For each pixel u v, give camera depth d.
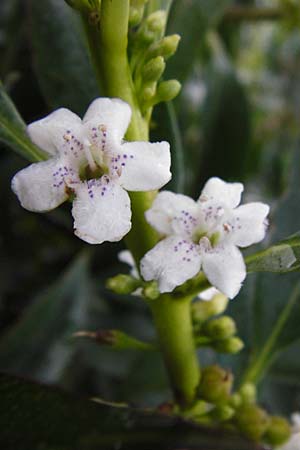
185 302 0.08
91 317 0.15
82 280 0.12
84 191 0.07
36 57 0.10
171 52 0.08
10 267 0.16
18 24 0.14
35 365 0.11
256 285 0.11
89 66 0.10
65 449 0.09
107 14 0.07
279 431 0.09
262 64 0.28
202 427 0.08
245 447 0.08
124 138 0.08
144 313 0.15
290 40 0.27
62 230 0.15
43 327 0.12
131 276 0.09
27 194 0.07
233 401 0.09
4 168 0.14
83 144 0.07
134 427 0.09
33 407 0.08
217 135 0.13
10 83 0.13
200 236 0.08
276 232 0.11
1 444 0.09
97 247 0.15
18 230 0.16
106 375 0.15
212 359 0.12
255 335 0.11
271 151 0.21
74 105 0.10
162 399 0.14
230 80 0.14
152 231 0.08
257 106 0.25
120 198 0.07
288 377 0.13
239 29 0.20
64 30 0.10
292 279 0.11
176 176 0.09
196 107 0.17
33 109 0.14
